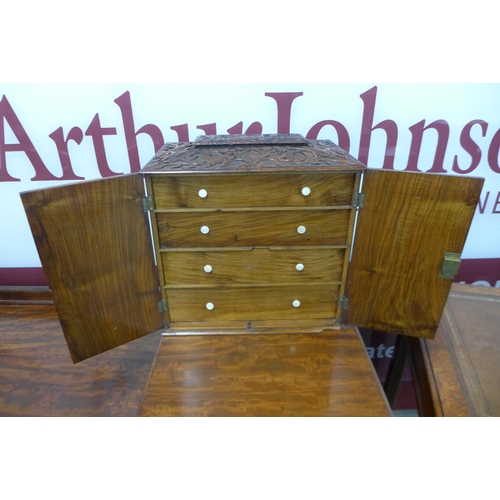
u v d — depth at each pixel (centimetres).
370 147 127
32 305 132
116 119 120
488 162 128
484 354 103
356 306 108
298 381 93
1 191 128
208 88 118
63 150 123
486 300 124
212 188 92
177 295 108
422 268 97
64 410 92
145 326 107
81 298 94
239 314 112
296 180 92
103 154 125
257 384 92
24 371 103
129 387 98
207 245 100
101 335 100
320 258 103
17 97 114
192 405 87
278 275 105
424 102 120
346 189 93
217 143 102
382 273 101
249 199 93
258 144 102
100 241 91
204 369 97
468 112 121
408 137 125
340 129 124
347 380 93
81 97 116
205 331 109
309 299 110
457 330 111
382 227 95
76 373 103
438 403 90
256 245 100
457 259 92
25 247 139
